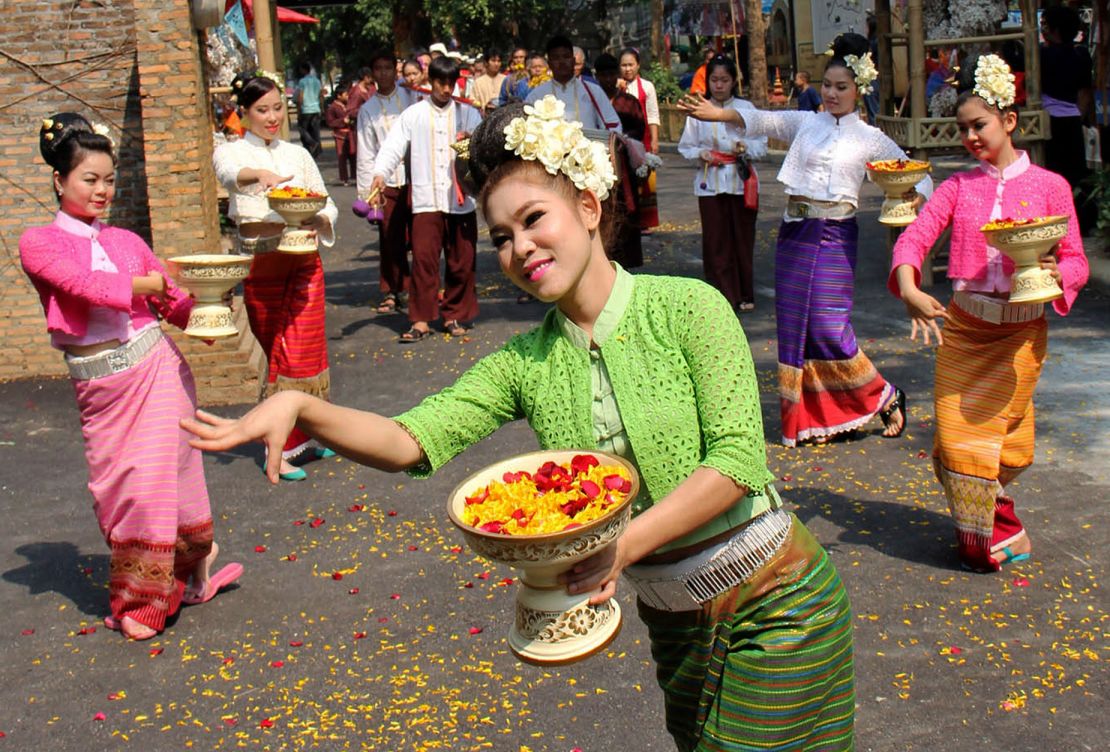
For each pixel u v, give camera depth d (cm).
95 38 945
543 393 282
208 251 928
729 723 282
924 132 1196
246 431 244
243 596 573
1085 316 1002
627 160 1152
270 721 454
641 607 300
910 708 444
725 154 1077
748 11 2520
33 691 492
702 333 265
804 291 735
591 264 270
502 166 260
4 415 896
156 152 902
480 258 1512
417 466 283
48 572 615
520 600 253
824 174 726
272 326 765
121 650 524
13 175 962
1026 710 439
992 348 541
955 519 554
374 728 447
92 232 538
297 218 727
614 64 1277
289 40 4828
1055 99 1284
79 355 525
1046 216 533
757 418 263
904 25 1712
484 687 474
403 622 536
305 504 696
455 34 3884
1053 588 536
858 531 612
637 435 270
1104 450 700
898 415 756
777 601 280
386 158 1051
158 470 529
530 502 253
